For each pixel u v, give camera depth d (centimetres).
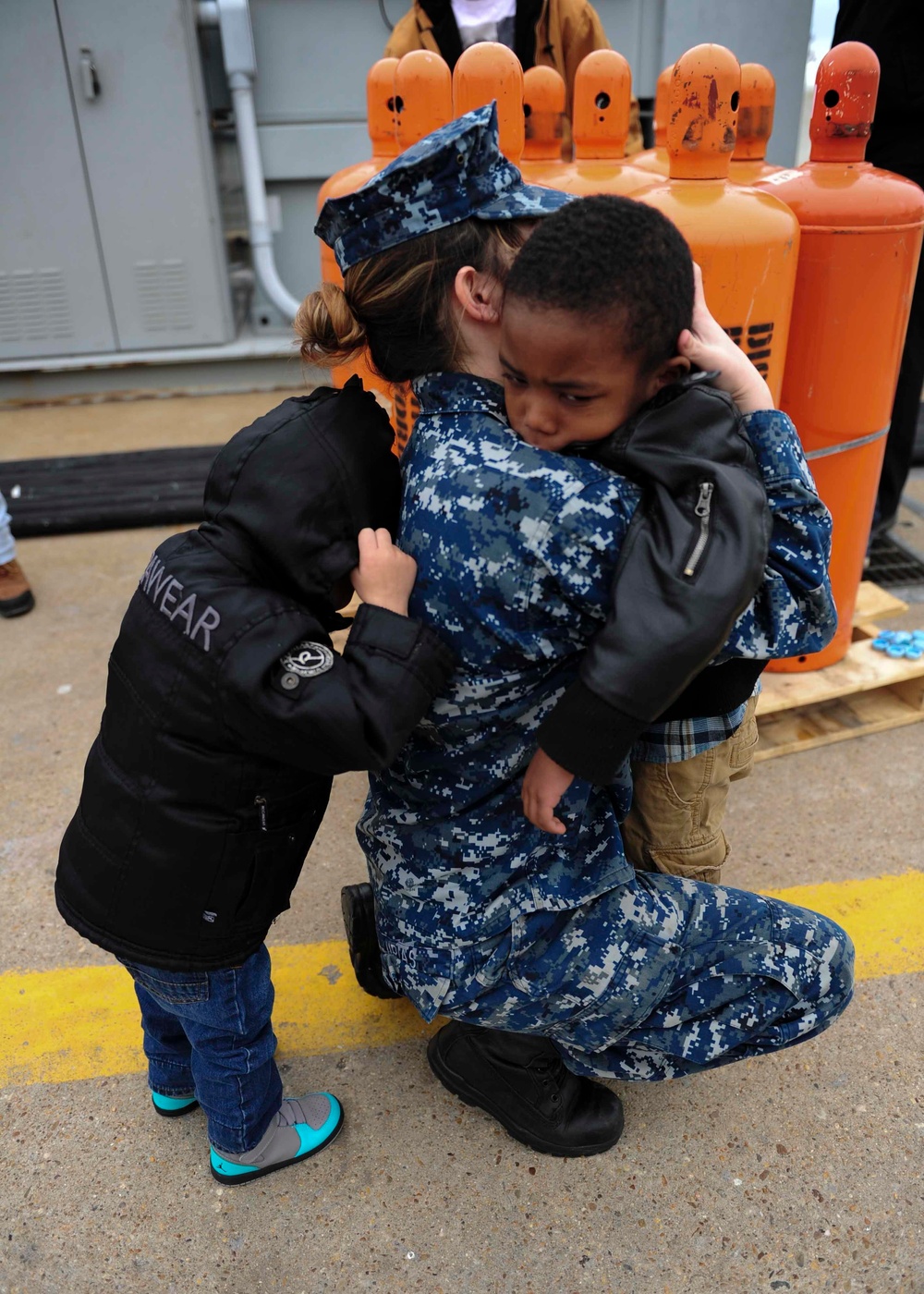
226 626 110
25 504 402
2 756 260
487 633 107
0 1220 153
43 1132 166
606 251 90
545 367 95
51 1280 144
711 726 144
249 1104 146
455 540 105
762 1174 155
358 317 113
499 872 122
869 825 228
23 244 512
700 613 96
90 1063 178
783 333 206
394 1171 158
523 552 103
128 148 498
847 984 136
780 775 246
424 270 106
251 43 482
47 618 328
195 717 113
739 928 130
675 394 105
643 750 147
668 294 93
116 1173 159
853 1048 175
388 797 127
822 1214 149
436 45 317
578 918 124
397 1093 171
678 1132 162
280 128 515
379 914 134
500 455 105
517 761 117
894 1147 158
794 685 251
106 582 352
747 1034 132
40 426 505
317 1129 160
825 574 114
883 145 299
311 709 104
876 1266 142
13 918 210
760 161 241
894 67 284
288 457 112
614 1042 131
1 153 491
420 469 111
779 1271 142
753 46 497
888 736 260
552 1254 145
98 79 481
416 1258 145
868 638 274
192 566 115
